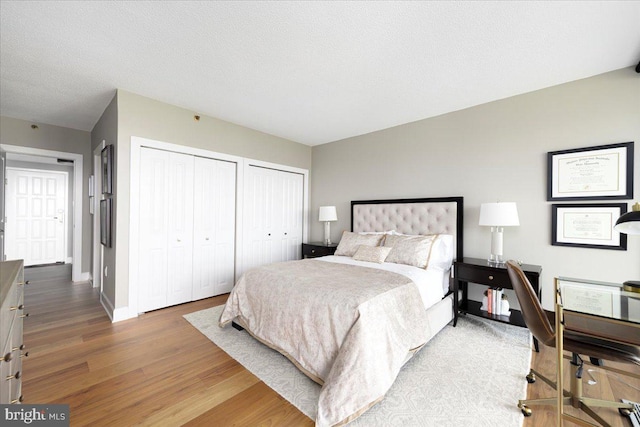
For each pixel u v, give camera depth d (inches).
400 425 56.7
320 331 70.7
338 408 55.8
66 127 163.8
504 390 68.4
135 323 108.6
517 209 112.7
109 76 100.3
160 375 73.8
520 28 72.7
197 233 137.6
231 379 72.5
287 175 184.4
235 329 103.2
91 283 168.6
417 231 138.5
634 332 61.8
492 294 105.2
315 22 71.2
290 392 67.5
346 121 146.3
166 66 93.4
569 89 102.0
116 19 70.6
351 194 174.6
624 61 88.6
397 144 152.0
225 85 106.9
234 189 153.5
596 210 95.7
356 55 86.0
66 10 67.2
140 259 117.4
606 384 71.1
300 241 193.2
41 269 210.5
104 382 70.3
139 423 56.9
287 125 153.6
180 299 131.5
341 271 100.0
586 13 67.0
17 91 112.9
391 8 66.0
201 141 136.4
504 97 115.8
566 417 54.2
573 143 100.9
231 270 152.6
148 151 120.2
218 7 66.2
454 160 130.3
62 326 104.9
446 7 65.5
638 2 63.0
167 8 66.7
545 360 82.6
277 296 84.7
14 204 217.8
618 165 92.0
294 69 94.7
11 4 64.9
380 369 62.3
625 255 91.1
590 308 55.8
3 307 33.7
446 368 77.9
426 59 87.9
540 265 106.8
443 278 111.2
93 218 159.8
